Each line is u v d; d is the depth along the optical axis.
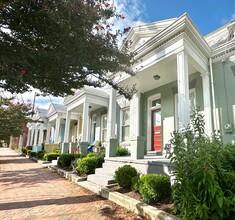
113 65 3.85
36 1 2.72
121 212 3.85
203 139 3.21
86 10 2.99
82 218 3.56
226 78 6.44
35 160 15.02
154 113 9.34
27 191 5.66
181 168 3.00
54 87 3.94
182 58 5.47
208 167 2.72
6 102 11.46
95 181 6.18
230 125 6.06
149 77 7.80
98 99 12.35
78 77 3.96
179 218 3.04
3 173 9.23
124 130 11.02
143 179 4.28
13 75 3.06
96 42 3.30
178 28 5.54
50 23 2.88
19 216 3.69
